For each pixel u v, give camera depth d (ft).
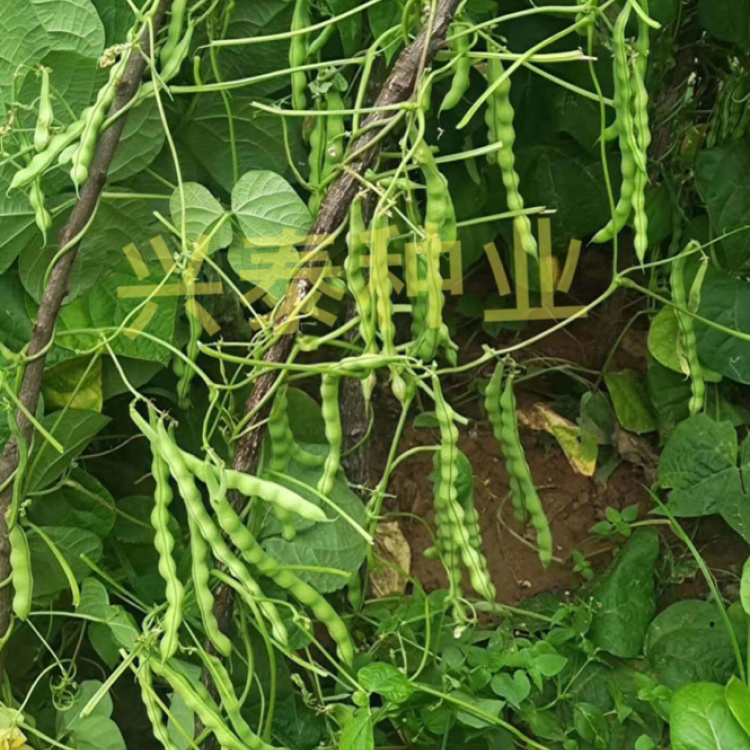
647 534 5.26
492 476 6.09
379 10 4.23
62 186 3.92
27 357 3.60
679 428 5.20
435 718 4.49
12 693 4.35
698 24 5.46
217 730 3.67
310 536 4.22
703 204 5.82
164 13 3.64
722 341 5.39
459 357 6.44
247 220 3.97
